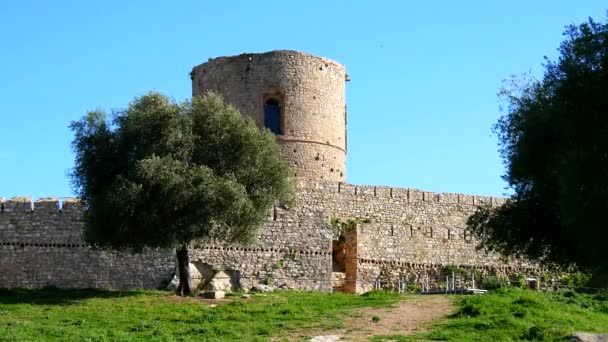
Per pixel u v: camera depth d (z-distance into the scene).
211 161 47.72
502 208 38.34
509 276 64.50
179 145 46.94
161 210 45.56
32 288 51.00
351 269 59.84
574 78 32.16
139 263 52.69
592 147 30.97
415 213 63.16
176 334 37.34
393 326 38.97
